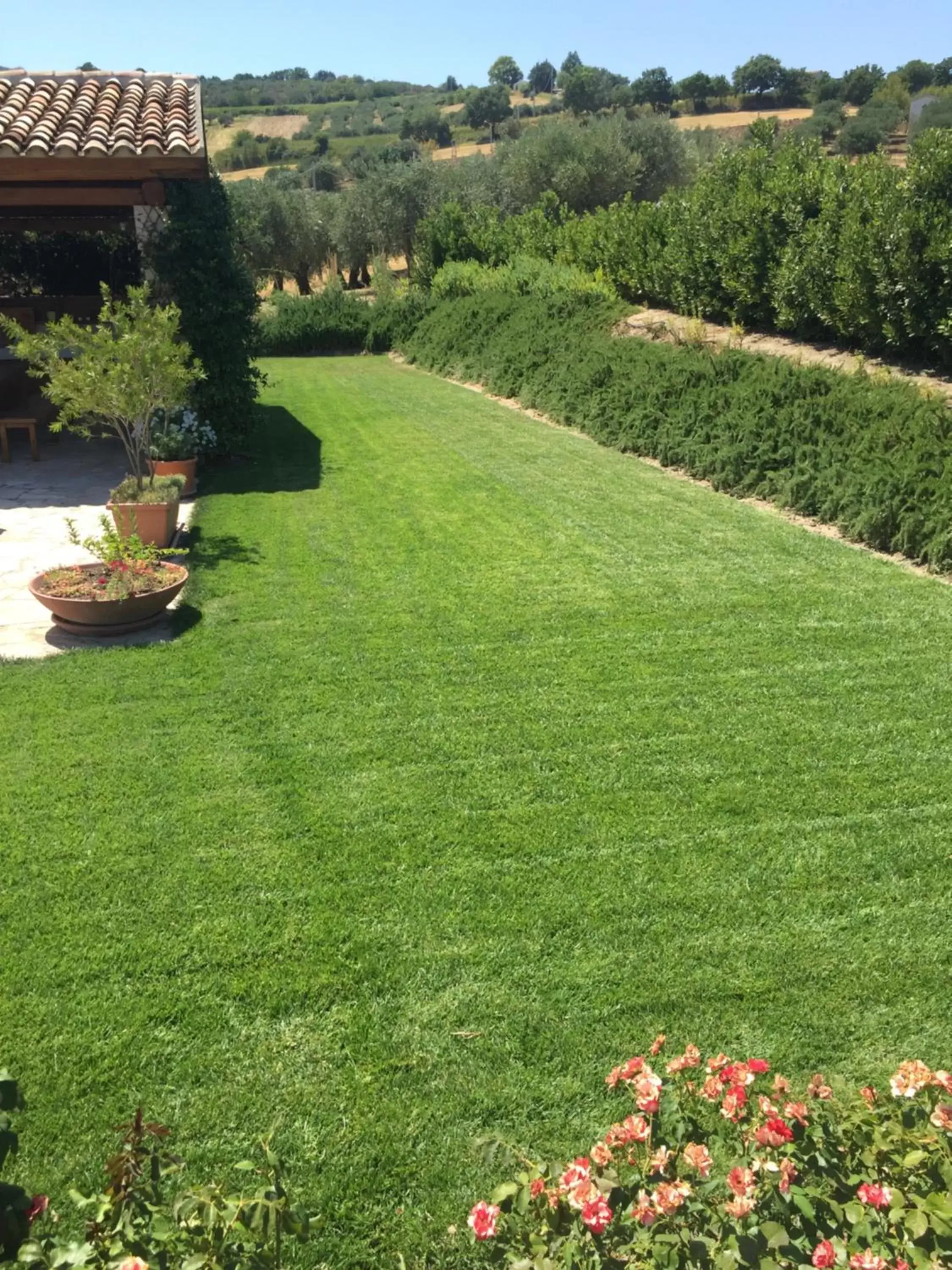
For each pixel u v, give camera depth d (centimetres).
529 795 448
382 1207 256
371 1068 297
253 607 689
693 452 1087
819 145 1444
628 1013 319
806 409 1013
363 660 600
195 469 1060
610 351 1440
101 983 330
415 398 1705
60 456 1256
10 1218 180
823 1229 191
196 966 339
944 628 644
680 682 565
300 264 3716
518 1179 205
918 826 422
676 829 421
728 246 1403
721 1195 201
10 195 1038
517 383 1652
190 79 1285
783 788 452
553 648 616
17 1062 297
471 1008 321
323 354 2603
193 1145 271
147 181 1034
